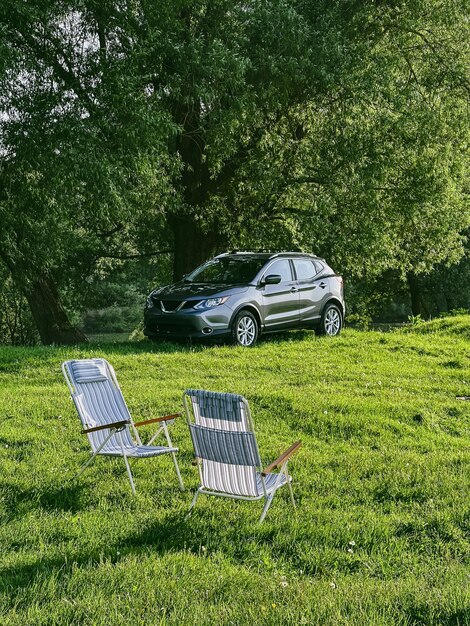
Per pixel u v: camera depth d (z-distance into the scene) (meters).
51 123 16.84
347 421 9.77
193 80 18.44
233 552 5.57
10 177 18.02
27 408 10.21
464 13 21.89
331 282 18.00
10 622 4.16
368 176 21.16
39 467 7.65
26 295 21.22
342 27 21.16
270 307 16.45
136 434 7.64
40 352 14.97
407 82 23.17
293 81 20.16
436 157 22.83
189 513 6.29
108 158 17.08
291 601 4.54
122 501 6.73
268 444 8.80
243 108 19.00
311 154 22.11
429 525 6.29
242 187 22.67
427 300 46.97
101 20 17.78
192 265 23.80
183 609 4.42
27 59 16.84
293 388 11.81
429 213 24.83
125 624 4.17
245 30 19.69
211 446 6.13
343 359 14.77
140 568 5.03
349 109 21.20
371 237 22.53
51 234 19.08
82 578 4.84
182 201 21.78
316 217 21.73
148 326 16.33
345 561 5.48
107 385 7.79
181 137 22.31
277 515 6.41
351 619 4.26
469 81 22.81
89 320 46.28
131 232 28.47
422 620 4.38
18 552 5.44
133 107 17.17
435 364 14.68
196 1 18.66
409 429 9.75
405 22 21.61
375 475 7.70
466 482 7.49
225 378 12.59
